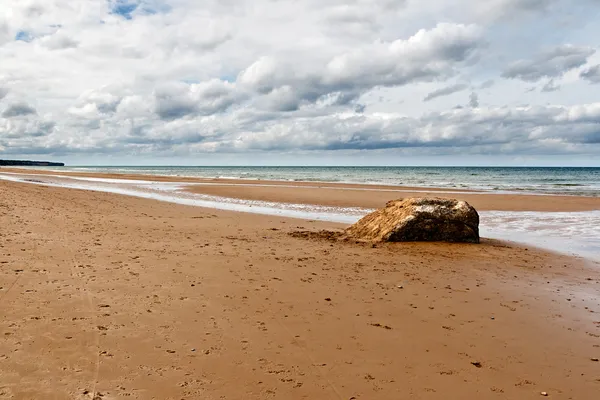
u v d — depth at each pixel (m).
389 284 8.09
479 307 6.91
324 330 5.62
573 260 10.93
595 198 27.55
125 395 3.80
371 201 25.45
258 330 5.48
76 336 4.91
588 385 4.48
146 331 5.20
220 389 4.02
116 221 14.33
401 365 4.75
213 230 13.77
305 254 10.55
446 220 13.11
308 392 4.07
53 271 7.40
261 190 32.81
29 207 15.24
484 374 4.64
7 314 5.38
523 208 22.83
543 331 5.96
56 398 3.67
